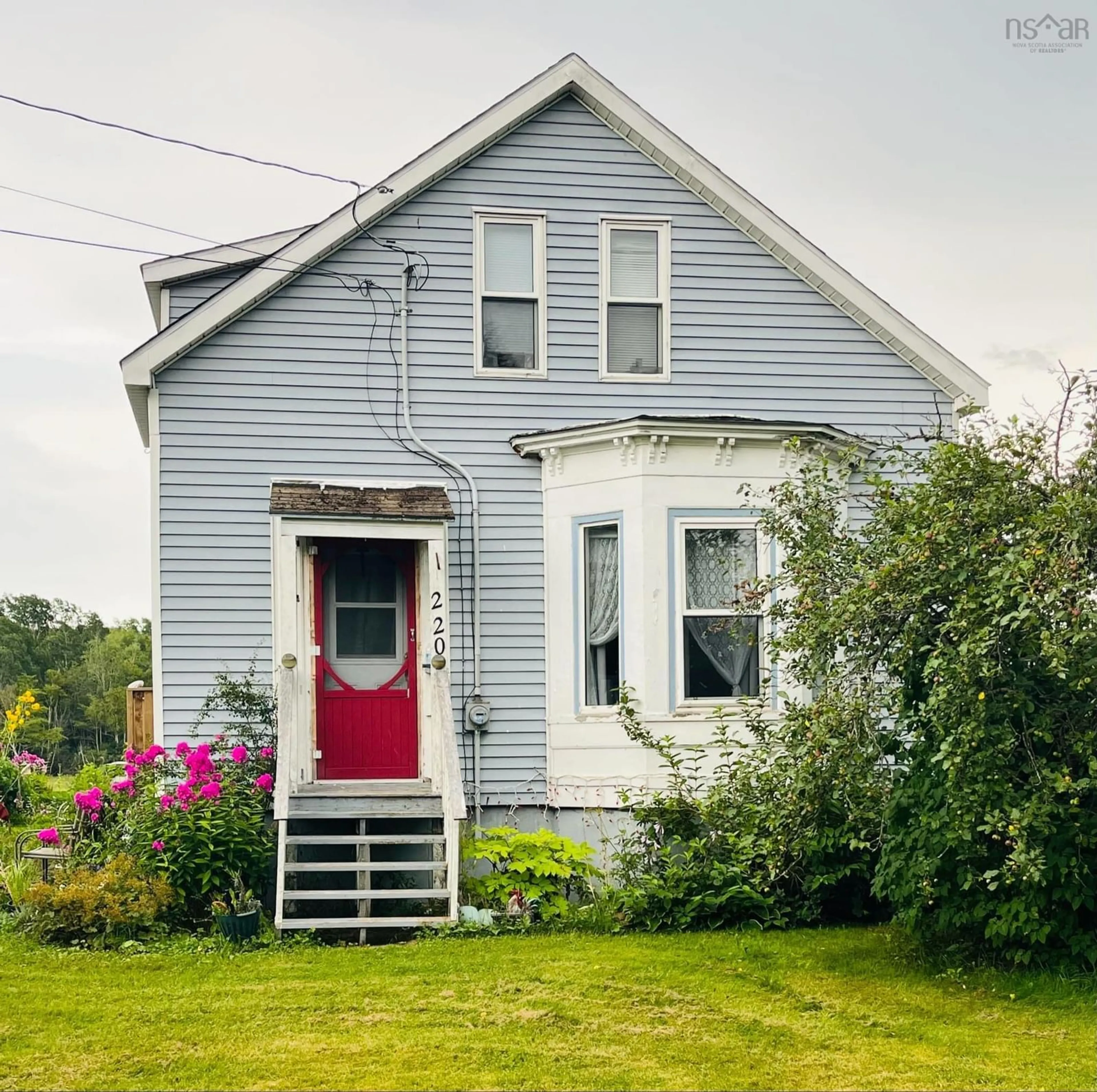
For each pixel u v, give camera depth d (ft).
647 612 41.73
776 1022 27.02
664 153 46.14
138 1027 26.50
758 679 42.52
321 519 40.78
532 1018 27.20
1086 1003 27.66
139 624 277.23
